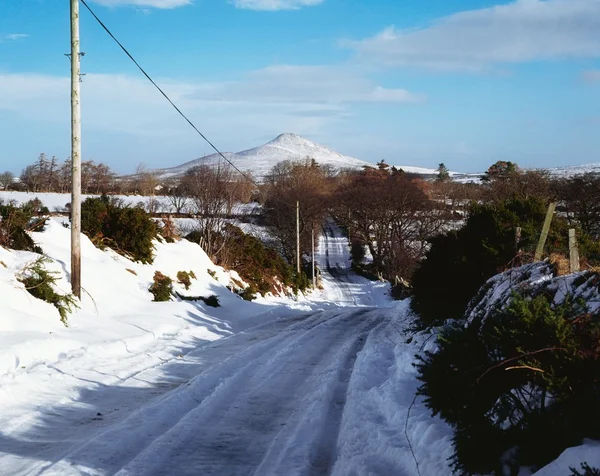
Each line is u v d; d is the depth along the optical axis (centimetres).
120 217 2148
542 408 438
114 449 626
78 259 1462
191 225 4284
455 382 494
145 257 2136
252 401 859
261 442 680
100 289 1653
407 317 1593
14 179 9069
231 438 689
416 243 6141
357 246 7356
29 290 1298
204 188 3481
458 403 492
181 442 664
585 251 1151
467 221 1390
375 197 6306
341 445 655
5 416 737
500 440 438
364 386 910
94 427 727
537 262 977
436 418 602
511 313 486
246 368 1082
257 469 588
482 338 511
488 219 1315
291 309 2578
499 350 475
